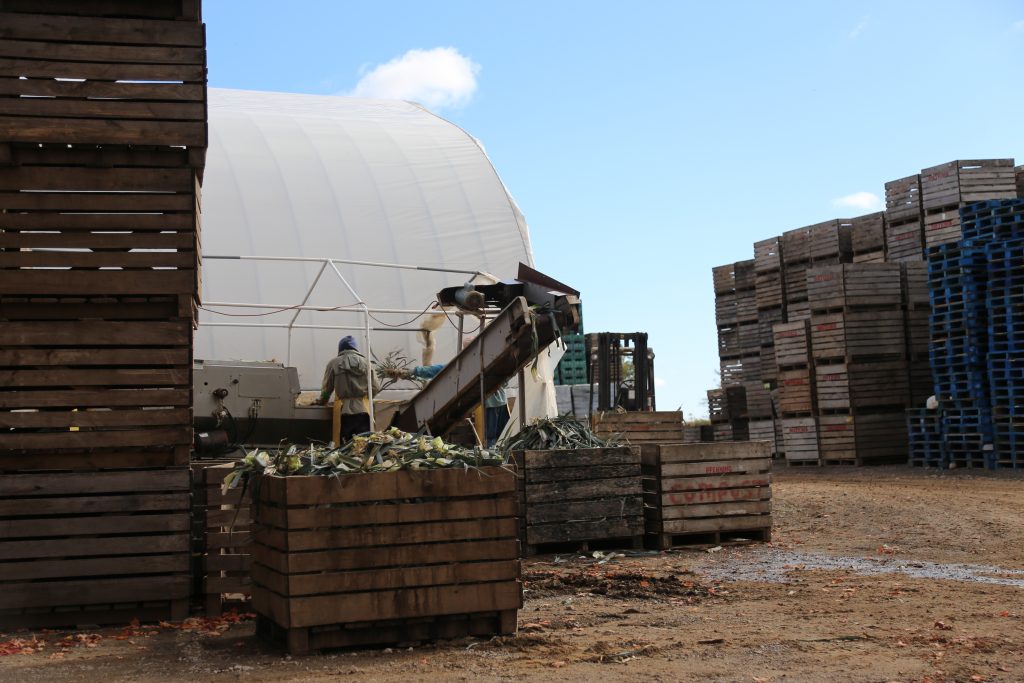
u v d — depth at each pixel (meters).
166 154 7.86
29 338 7.55
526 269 12.91
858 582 8.66
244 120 26.20
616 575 9.13
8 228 7.60
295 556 6.25
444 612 6.48
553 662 5.92
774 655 6.03
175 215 7.82
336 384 14.21
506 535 6.66
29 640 6.89
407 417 14.91
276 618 6.41
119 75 7.72
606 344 29.78
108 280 7.67
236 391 13.79
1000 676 5.47
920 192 22.38
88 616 7.41
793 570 9.39
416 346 23.44
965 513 12.66
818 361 22.25
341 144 26.31
